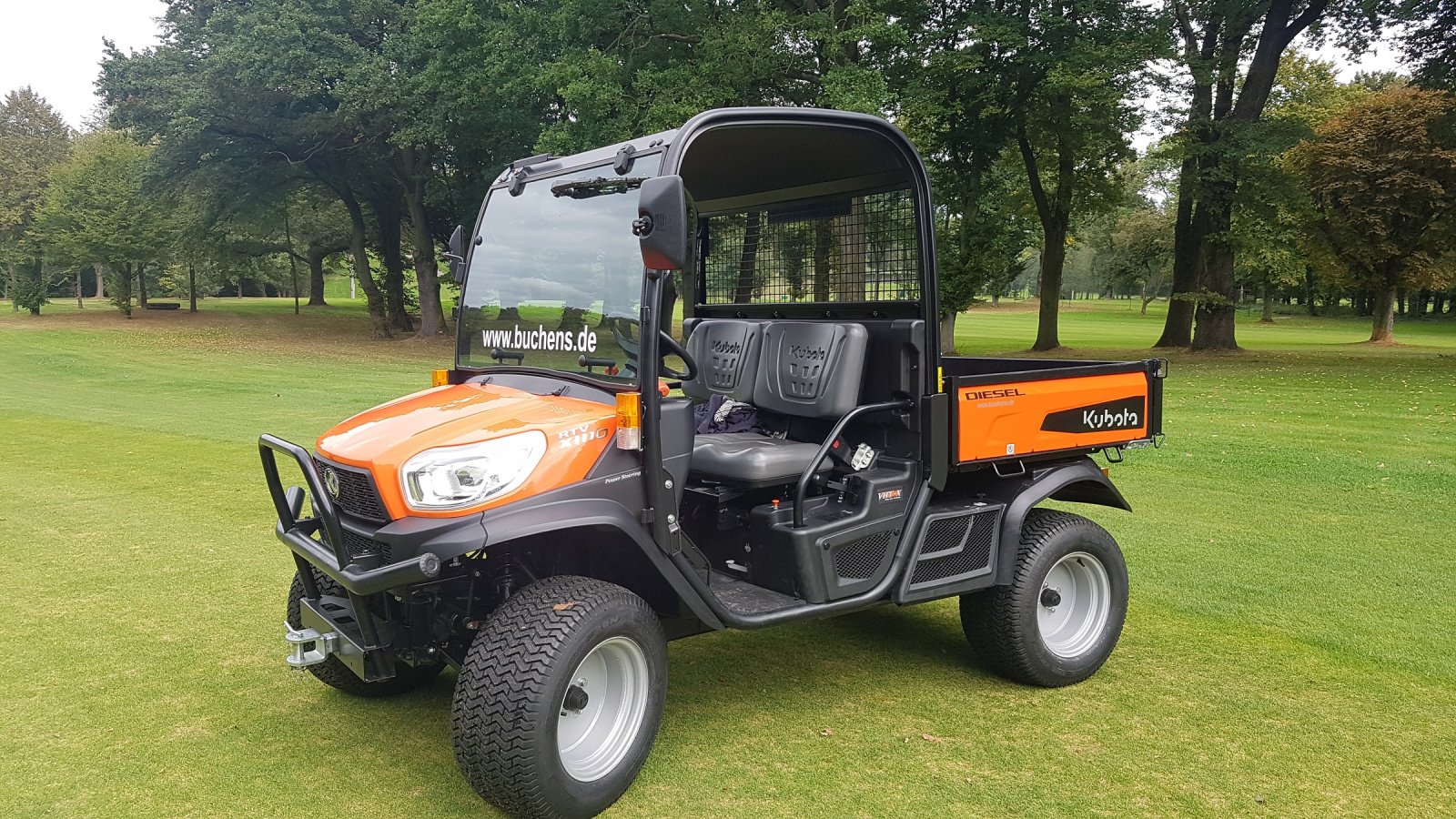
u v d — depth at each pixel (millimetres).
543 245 3650
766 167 3977
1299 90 36500
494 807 3062
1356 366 20344
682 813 3000
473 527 2834
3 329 33719
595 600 2973
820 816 2975
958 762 3352
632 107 18234
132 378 19203
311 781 3244
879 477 3730
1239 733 3576
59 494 7848
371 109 25609
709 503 3838
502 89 20609
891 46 18625
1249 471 8680
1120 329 41812
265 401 14703
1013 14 21031
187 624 4820
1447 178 28438
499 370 3781
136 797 3127
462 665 3082
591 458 3070
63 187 42188
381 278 40000
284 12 26188
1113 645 4219
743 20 18703
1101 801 3068
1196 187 21938
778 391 4133
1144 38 19953
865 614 5102
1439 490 7906
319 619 3373
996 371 4676
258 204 32625
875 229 4004
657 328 3131
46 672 4199
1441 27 20203
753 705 3861
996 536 3955
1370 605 5074
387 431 3176
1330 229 30672
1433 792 3143
